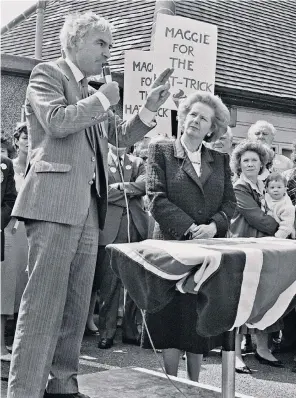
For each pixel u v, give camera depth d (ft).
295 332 19.27
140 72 22.11
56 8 46.03
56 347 10.55
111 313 19.21
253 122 38.32
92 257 10.52
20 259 18.22
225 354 9.15
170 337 11.49
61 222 9.75
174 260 7.84
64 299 9.96
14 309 17.85
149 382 11.34
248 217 16.96
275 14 45.47
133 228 19.66
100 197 10.61
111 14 39.86
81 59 10.35
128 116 22.16
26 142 17.87
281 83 38.93
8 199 15.90
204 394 10.71
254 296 8.15
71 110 9.43
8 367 15.35
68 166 9.87
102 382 11.35
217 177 12.59
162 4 33.42
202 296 7.91
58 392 10.39
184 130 12.62
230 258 7.86
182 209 12.16
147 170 12.46
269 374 16.71
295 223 17.88
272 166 20.54
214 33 22.62
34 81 9.97
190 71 22.20
